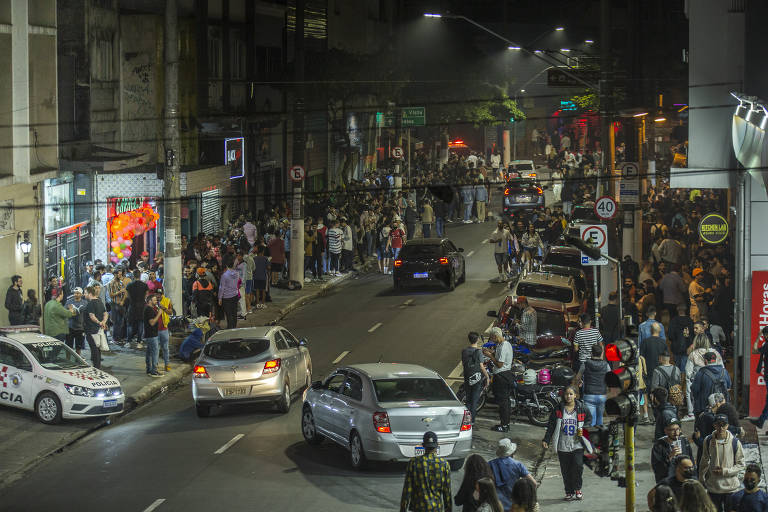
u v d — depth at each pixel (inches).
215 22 2166.6
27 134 1269.7
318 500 802.2
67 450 964.0
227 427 1034.7
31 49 1341.0
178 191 1465.3
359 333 1499.8
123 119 1796.3
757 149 971.3
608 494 829.8
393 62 2864.2
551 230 2075.5
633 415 617.9
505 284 1886.1
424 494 649.0
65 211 1513.3
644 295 1332.4
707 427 771.4
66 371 1059.3
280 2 2497.5
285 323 1594.5
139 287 1386.6
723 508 707.4
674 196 2194.9
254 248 1675.7
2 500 808.3
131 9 1790.1
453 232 2568.9
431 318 1596.9
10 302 1243.8
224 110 2222.0
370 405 872.3
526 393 1053.2
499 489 659.4
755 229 1030.4
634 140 1556.3
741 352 1039.0
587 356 1077.8
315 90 2605.8
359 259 2204.7
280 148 2546.8
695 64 1275.8
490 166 3865.7
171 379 1244.5
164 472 877.8
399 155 2896.2
